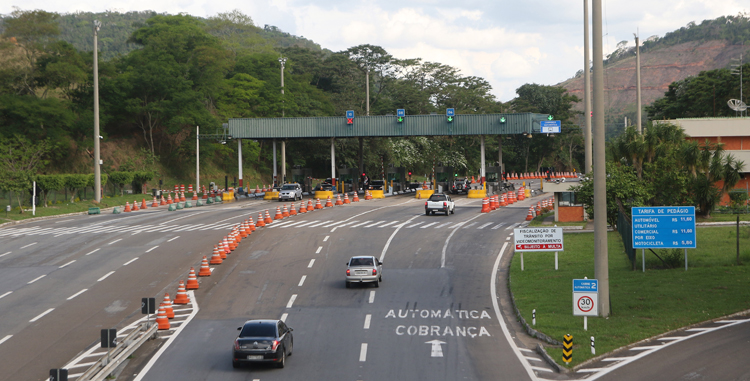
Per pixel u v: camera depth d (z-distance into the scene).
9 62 96.44
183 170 124.75
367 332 29.50
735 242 45.56
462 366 23.95
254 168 143.38
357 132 99.38
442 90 172.88
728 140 71.38
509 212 75.69
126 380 22.78
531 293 35.25
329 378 22.72
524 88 182.38
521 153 181.00
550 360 24.08
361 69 178.38
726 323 27.58
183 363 24.89
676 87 128.75
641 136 56.06
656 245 38.03
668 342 25.34
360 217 70.75
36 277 42.75
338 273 43.34
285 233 58.91
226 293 38.44
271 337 23.94
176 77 113.69
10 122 94.00
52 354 27.16
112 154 112.75
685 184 54.75
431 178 162.50
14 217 69.00
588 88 56.06
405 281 40.91
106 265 46.16
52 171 101.00
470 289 38.47
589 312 27.45
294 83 145.25
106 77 109.56
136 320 32.75
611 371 22.30
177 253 49.97
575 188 54.78
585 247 48.22
